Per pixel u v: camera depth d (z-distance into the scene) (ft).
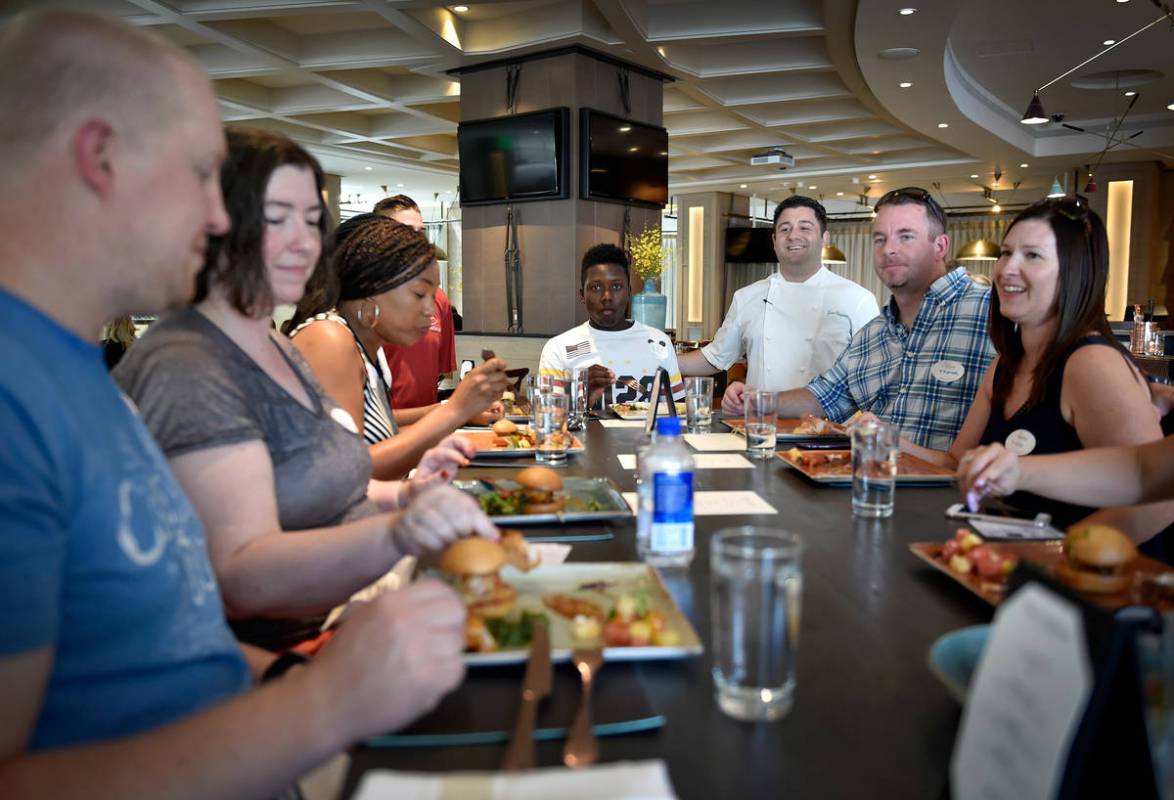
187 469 3.42
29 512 1.96
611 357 11.32
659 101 22.88
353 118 31.37
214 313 3.95
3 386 2.03
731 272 48.29
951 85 24.07
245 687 2.84
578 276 20.66
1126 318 33.42
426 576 3.47
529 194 20.93
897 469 6.15
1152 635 1.80
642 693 2.67
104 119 2.23
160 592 2.41
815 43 22.68
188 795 1.95
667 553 4.04
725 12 19.79
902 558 4.17
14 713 1.88
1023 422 5.95
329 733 2.11
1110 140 30.45
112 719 2.33
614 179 21.12
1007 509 5.13
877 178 42.01
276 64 21.93
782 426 8.56
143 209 2.33
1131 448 4.35
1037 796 1.49
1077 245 5.59
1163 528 4.99
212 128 2.54
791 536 2.72
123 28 2.34
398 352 10.43
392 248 6.47
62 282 2.28
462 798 1.79
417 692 2.16
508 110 21.44
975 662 2.69
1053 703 1.49
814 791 2.14
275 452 4.01
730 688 2.54
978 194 48.32
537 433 6.83
